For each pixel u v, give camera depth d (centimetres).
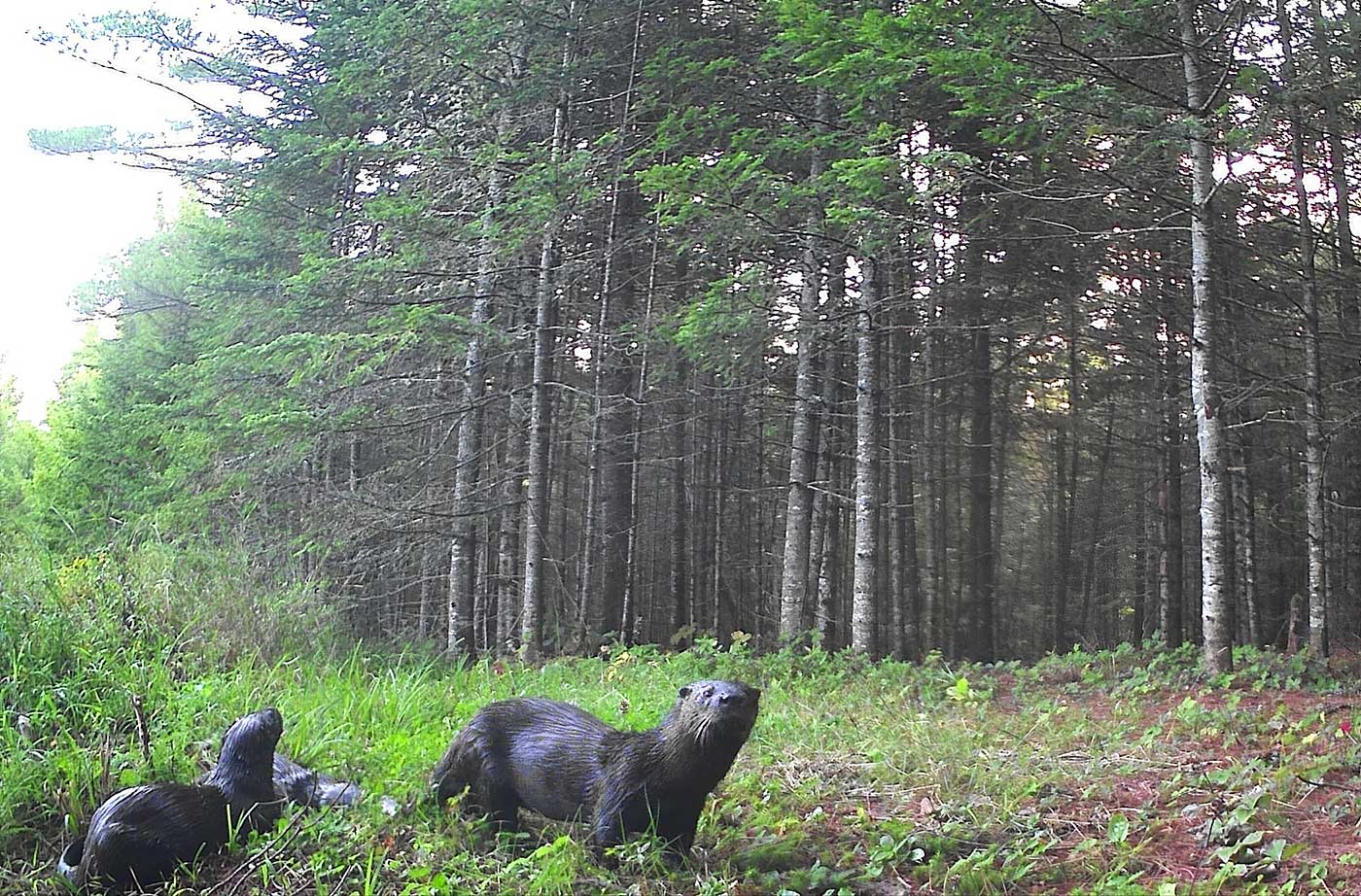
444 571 2048
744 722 512
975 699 1084
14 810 597
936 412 2372
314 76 2150
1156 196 1176
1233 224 1580
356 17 1695
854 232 1400
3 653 784
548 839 585
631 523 2072
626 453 2091
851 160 1171
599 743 559
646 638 2688
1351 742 763
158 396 2164
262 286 1903
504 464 1839
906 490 2375
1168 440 2058
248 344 1764
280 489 1664
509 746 584
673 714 535
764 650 1648
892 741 827
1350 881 520
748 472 2811
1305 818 619
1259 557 2250
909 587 2689
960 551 2669
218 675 906
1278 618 2125
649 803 535
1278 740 802
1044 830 619
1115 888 518
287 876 535
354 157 1775
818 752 816
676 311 1583
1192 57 1118
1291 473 2175
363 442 1961
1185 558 2675
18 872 563
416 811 592
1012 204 1584
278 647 1129
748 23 1596
